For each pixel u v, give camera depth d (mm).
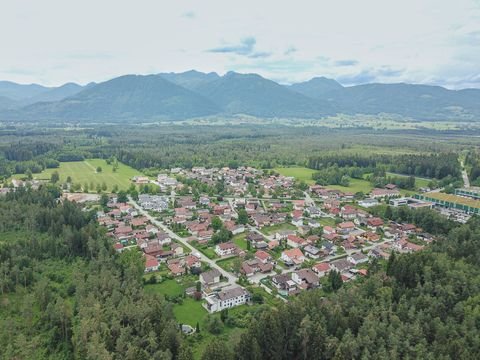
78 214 199125
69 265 154125
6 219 185875
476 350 92250
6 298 127375
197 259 170375
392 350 91812
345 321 104250
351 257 174750
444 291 115375
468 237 168250
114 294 119750
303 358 101812
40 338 111250
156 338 102312
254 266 164875
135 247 186750
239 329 120000
